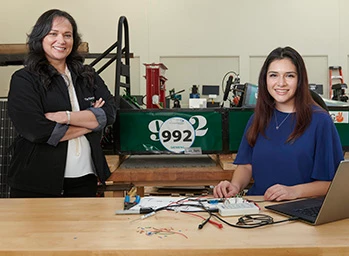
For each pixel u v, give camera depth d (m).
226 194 1.41
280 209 1.13
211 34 6.34
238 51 6.34
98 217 1.09
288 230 0.95
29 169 1.68
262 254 0.81
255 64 6.39
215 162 2.27
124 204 1.23
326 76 6.34
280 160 1.55
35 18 6.20
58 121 1.67
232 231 0.95
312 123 1.52
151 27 6.31
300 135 1.52
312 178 1.51
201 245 0.84
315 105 1.58
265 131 1.62
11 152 2.11
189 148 2.14
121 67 2.31
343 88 4.70
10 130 2.21
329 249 0.82
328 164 1.46
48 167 1.69
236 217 1.08
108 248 0.83
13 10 6.19
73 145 1.74
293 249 0.82
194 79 6.39
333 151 1.48
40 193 1.70
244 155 1.73
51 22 1.72
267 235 0.91
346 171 0.95
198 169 2.04
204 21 6.32
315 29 6.31
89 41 6.27
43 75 1.69
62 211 1.17
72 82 1.83
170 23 6.31
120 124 2.14
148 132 2.14
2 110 2.22
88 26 6.25
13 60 3.25
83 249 0.82
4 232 0.96
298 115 1.54
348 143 2.13
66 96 1.76
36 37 1.73
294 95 1.57
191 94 5.68
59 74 1.77
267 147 1.59
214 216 1.09
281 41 6.33
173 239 0.88
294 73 1.55
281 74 1.55
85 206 1.23
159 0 6.29
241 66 6.36
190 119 2.12
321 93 6.03
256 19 6.32
